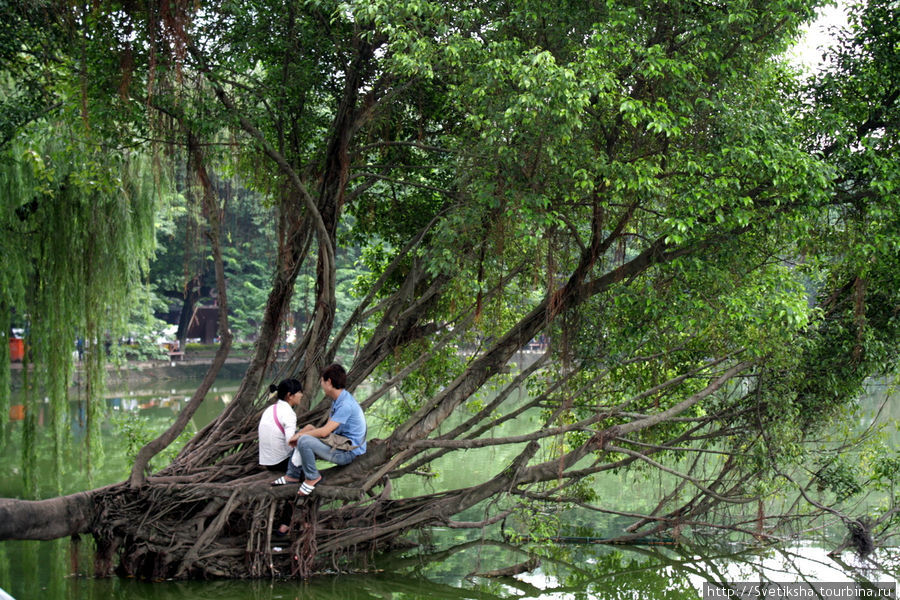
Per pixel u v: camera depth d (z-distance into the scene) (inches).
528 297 446.3
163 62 359.3
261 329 406.9
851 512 451.8
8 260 495.5
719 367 443.2
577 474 406.6
